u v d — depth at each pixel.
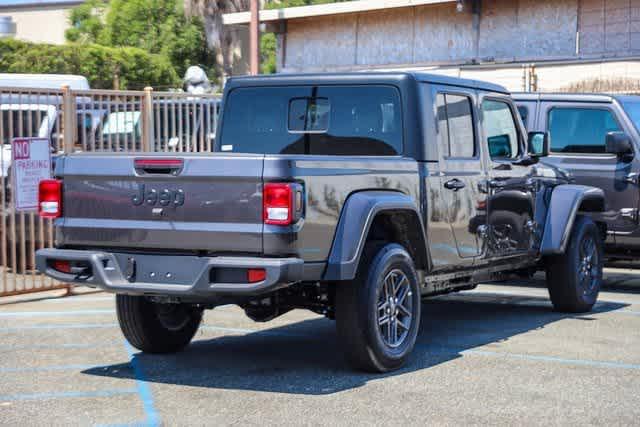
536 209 9.84
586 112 12.12
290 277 6.60
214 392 6.91
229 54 45.12
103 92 11.91
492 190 8.96
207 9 44.56
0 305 10.96
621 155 11.88
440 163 8.20
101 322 9.84
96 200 7.21
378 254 7.34
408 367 7.69
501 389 6.98
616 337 8.99
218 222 6.76
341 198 7.02
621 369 7.64
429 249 8.00
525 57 23.31
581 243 10.41
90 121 11.86
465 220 8.52
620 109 11.95
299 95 8.65
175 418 6.23
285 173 6.62
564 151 12.20
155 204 6.96
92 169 7.18
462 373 7.47
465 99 8.73
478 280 9.19
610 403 6.61
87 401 6.67
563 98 12.25
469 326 9.67
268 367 7.72
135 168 7.03
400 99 8.13
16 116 11.29
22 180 10.90
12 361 7.97
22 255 11.37
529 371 7.55
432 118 8.18
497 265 9.28
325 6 25.81
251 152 8.84
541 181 9.94
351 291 7.21
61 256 7.23
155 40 45.84
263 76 8.83
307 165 6.77
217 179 6.74
